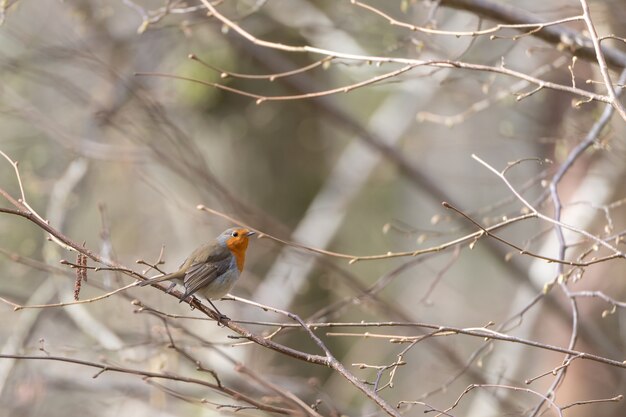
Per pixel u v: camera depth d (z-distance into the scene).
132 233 18.75
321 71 15.86
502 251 14.23
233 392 6.80
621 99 8.99
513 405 10.80
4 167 15.66
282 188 16.05
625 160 10.95
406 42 10.85
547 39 9.05
